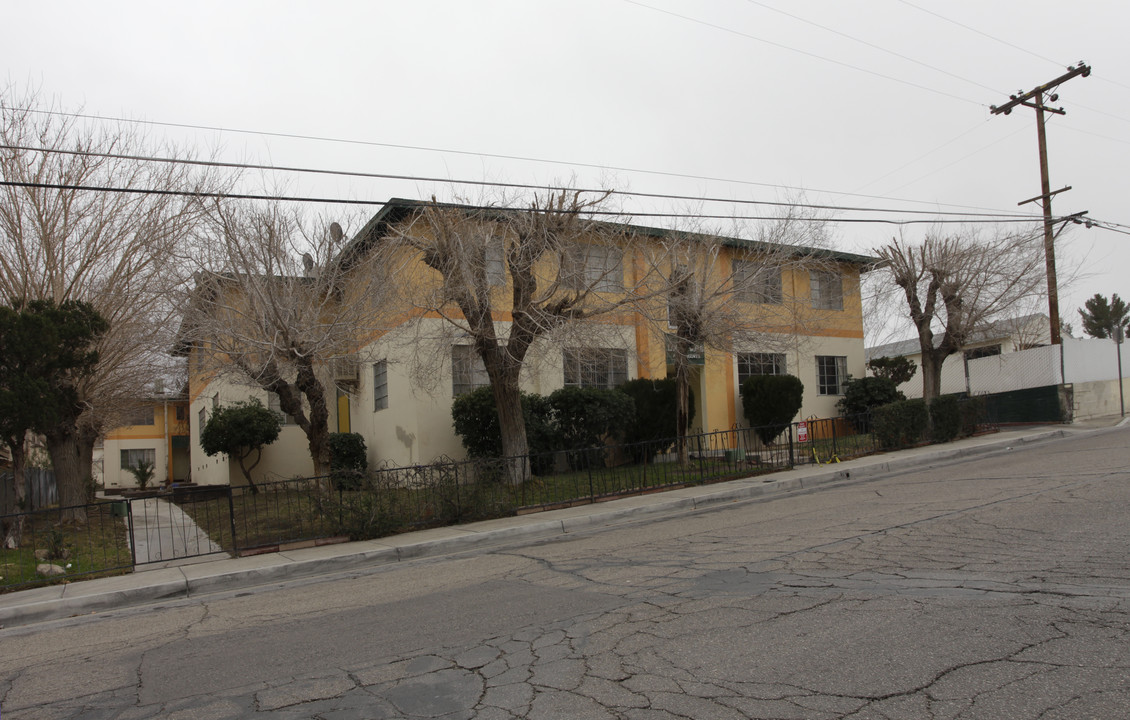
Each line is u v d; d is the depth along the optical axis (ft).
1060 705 11.87
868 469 51.88
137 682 17.87
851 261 79.77
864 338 84.17
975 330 72.59
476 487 43.39
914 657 14.47
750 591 20.75
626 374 67.51
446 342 52.70
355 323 49.08
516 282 47.83
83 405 48.80
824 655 15.03
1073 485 33.88
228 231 46.32
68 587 32.45
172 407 123.95
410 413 59.26
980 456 54.70
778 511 37.19
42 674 19.60
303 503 40.91
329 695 15.49
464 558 33.58
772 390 69.26
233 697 15.96
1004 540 24.21
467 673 16.11
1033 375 77.77
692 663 15.33
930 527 27.61
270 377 47.60
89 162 48.93
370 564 34.81
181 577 32.42
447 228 45.91
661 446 62.85
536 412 58.49
